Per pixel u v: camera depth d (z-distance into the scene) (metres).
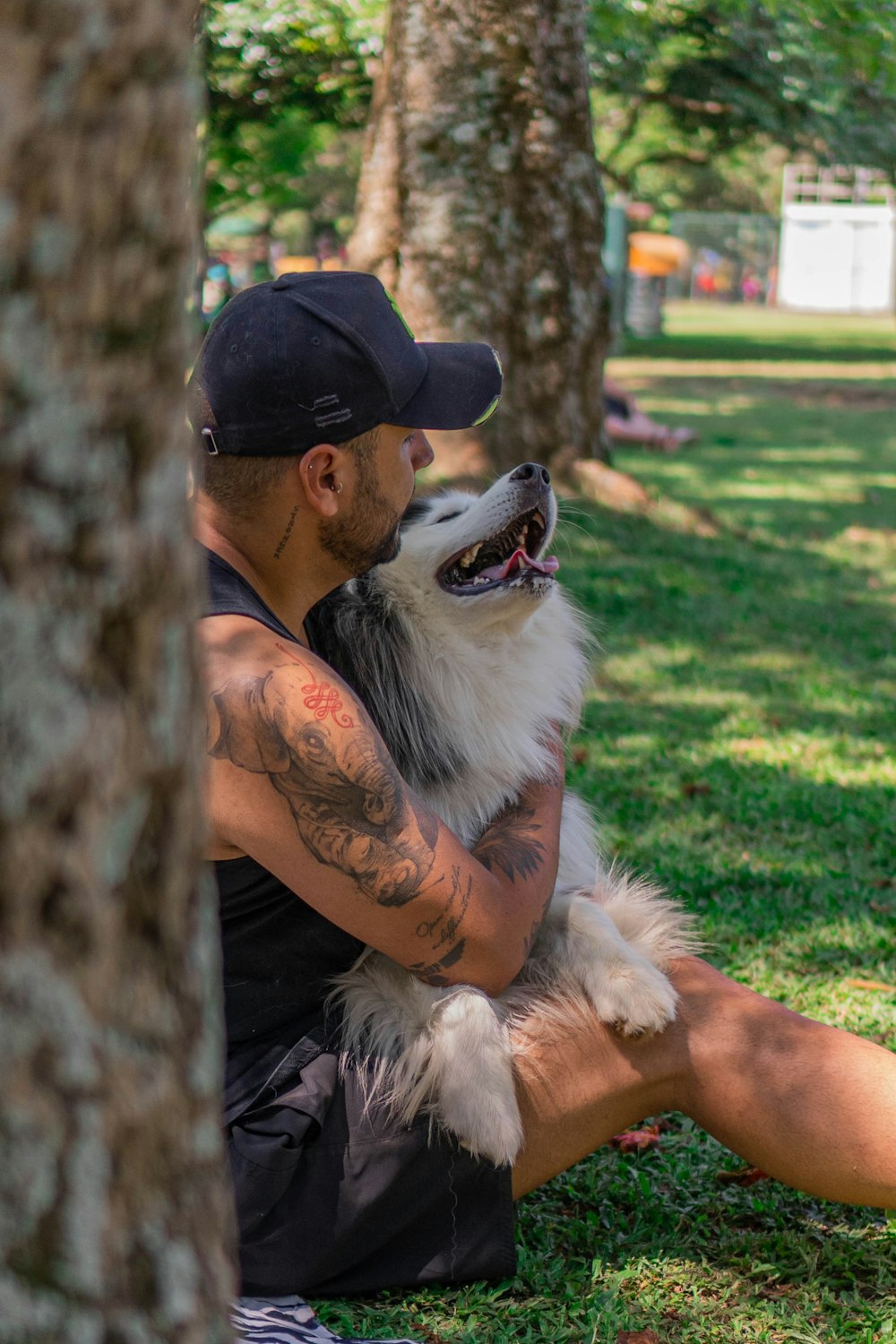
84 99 0.77
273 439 1.95
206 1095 0.96
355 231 9.06
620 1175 2.69
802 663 6.93
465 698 2.68
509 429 9.11
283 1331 1.98
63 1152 0.87
